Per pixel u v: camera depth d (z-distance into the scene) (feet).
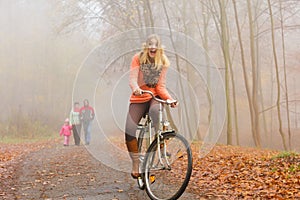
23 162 36.22
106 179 25.46
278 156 30.81
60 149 49.67
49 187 23.59
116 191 21.86
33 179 26.45
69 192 21.94
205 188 22.72
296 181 22.68
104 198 20.24
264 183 23.08
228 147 55.26
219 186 23.17
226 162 32.40
